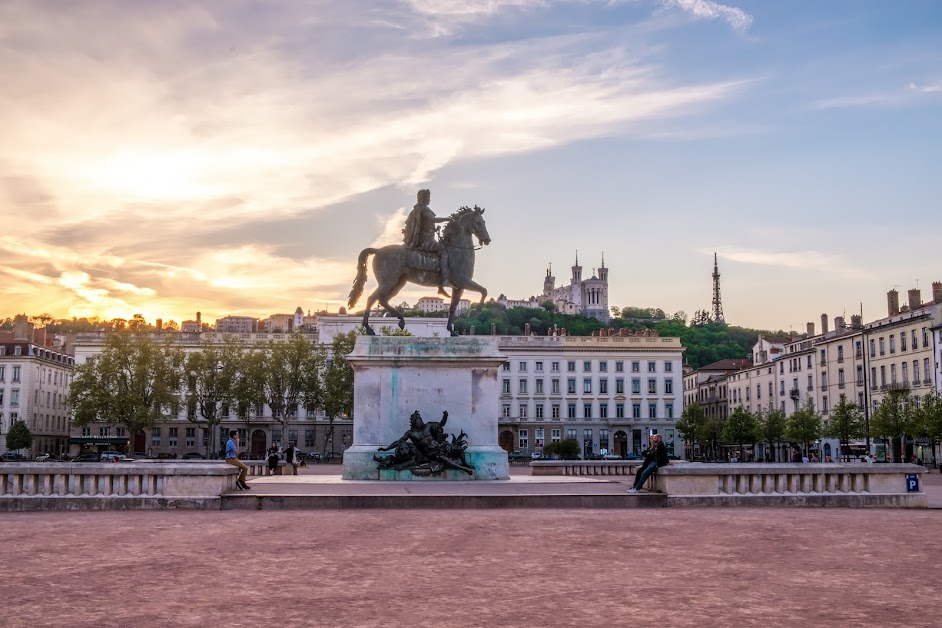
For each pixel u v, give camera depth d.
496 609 9.83
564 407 138.00
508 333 199.00
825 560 13.26
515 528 16.77
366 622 9.19
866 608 9.96
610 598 10.45
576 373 138.62
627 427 138.25
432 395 26.52
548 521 17.95
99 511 20.03
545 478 28.28
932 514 20.00
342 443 127.56
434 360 26.45
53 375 129.38
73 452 134.25
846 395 101.88
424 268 27.16
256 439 127.00
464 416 26.50
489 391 26.70
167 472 20.77
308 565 12.62
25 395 119.38
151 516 18.88
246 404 103.19
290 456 44.09
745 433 100.19
